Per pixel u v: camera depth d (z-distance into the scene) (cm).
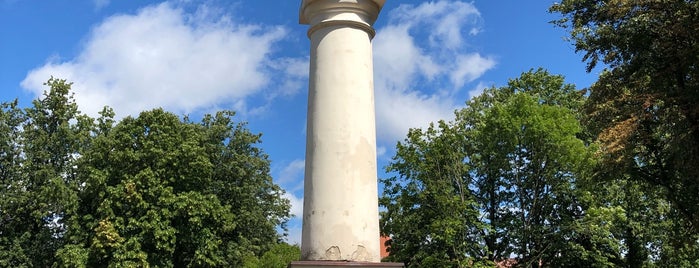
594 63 2259
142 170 3878
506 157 3525
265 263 4069
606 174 2264
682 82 1988
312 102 759
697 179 1906
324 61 762
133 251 3644
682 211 2200
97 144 4034
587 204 3338
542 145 3319
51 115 4456
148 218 3778
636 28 2027
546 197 3388
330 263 658
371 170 731
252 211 4916
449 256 3216
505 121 3388
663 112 1978
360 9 785
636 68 2095
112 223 3712
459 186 3331
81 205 4069
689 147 1861
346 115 734
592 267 3303
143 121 4078
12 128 4359
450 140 3328
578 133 3631
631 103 2086
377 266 661
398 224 3256
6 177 4253
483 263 3109
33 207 4103
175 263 4078
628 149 2066
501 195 3659
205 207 3947
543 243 3319
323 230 693
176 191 3984
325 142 726
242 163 4978
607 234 3041
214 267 4128
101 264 3734
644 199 3259
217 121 5138
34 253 4162
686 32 1847
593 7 2273
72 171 4319
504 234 3431
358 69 761
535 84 4075
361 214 704
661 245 3241
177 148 4041
